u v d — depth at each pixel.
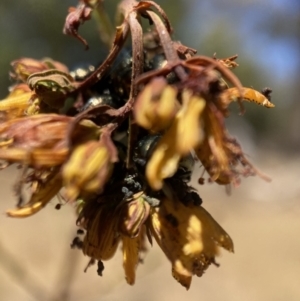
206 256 0.08
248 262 0.35
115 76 0.09
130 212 0.08
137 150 0.08
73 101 0.09
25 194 0.09
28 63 0.10
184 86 0.07
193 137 0.07
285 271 0.33
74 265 0.22
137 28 0.08
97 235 0.08
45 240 0.33
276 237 0.38
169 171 0.07
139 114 0.07
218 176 0.08
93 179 0.07
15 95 0.10
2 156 0.07
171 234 0.08
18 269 0.25
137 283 0.30
